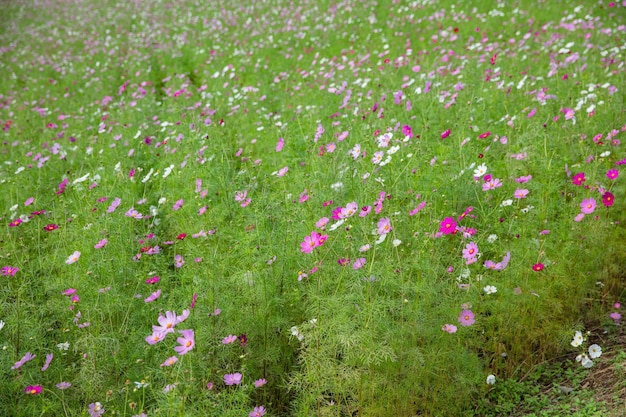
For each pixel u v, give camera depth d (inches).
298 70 321.1
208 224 147.1
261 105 270.5
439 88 223.6
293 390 113.7
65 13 622.2
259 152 215.3
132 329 115.8
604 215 132.6
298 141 204.2
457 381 105.8
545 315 118.3
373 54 326.0
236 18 492.1
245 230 138.5
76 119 293.3
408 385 100.7
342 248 123.3
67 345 112.2
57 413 99.7
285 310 118.0
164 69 405.4
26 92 375.2
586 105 184.2
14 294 130.5
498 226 129.7
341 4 448.5
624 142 159.0
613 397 102.0
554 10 352.8
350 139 183.5
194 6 562.9
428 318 103.7
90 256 137.8
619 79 202.1
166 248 163.9
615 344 117.9
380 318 100.0
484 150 168.4
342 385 101.6
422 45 334.0
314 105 244.4
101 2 653.3
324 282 114.2
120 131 249.6
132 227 154.8
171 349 105.7
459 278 109.3
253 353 111.2
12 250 148.7
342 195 150.5
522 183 143.8
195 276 119.6
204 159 186.9
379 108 212.1
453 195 146.2
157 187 194.2
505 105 194.1
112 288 124.3
